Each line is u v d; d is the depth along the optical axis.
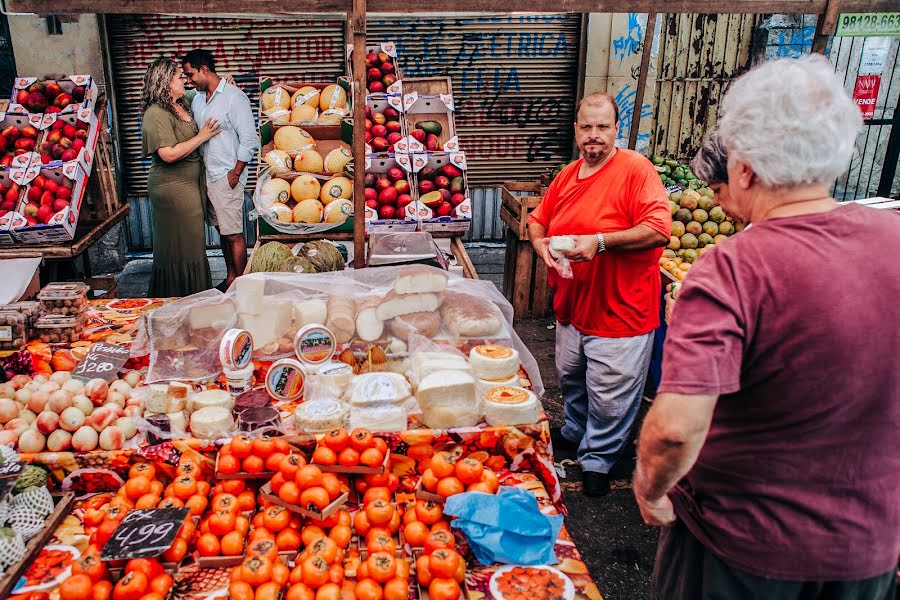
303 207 4.36
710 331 1.29
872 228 1.33
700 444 1.33
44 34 6.27
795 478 1.36
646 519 1.60
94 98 5.13
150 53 6.63
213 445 2.31
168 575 1.89
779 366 1.32
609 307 3.08
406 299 2.80
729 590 1.47
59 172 4.60
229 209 5.42
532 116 7.25
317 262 3.89
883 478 1.35
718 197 1.68
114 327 3.28
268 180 4.44
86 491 2.33
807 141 1.30
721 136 1.44
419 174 4.71
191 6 3.02
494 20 6.82
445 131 5.05
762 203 1.41
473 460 2.16
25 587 1.91
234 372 2.61
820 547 1.36
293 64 6.84
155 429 2.33
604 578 2.87
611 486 3.48
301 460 2.13
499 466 2.47
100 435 2.30
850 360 1.28
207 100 5.20
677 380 1.30
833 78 1.32
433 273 2.82
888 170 5.98
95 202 5.31
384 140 4.70
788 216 1.36
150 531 1.93
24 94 4.99
